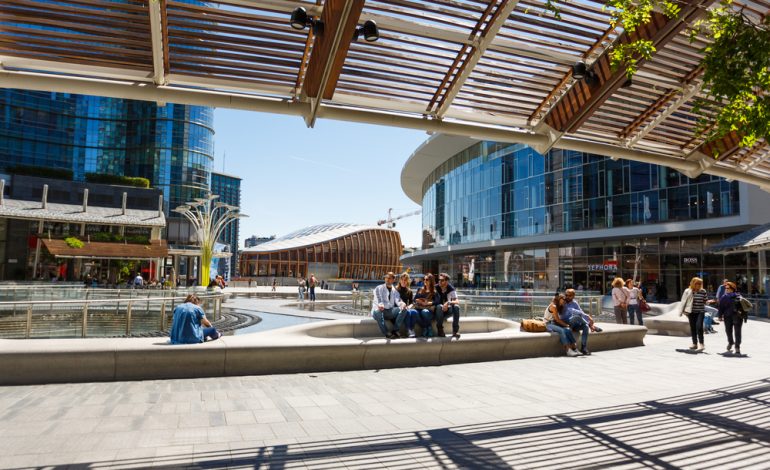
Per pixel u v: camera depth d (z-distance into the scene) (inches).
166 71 288.4
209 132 3590.1
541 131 374.6
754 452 183.8
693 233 1289.4
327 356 335.0
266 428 203.9
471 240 1899.6
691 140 411.2
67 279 1859.0
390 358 353.7
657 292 1357.0
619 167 1389.0
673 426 216.7
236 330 579.5
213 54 285.0
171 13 262.8
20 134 3235.7
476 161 1883.6
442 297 398.6
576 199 1483.8
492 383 304.2
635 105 371.2
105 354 287.3
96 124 3447.3
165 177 3351.4
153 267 2130.9
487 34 301.3
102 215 1924.2
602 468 166.4
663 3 233.9
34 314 419.5
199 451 174.7
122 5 256.1
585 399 266.5
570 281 1542.8
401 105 335.3
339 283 2957.7
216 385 282.7
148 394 257.6
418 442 190.5
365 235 4702.3
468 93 346.0
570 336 424.5
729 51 213.5
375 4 287.9
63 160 3373.5
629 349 467.5
